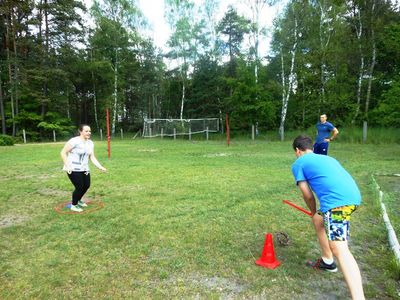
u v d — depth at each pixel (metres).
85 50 32.97
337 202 2.55
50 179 8.30
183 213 5.09
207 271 3.23
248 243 3.91
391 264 3.18
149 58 36.56
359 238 4.01
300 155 3.04
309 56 22.36
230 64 32.31
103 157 13.17
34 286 2.98
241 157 12.49
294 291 2.86
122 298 2.77
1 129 28.59
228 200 5.80
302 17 22.17
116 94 32.22
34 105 29.20
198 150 15.98
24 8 26.44
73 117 39.06
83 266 3.36
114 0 31.11
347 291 2.86
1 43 28.47
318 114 22.94
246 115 24.00
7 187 7.32
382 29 19.94
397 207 5.26
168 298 2.77
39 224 4.68
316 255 3.56
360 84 21.23
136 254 3.62
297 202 5.68
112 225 4.59
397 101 16.77
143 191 6.66
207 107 31.09
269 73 28.91
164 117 36.44
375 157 11.51
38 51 27.47
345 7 21.17
